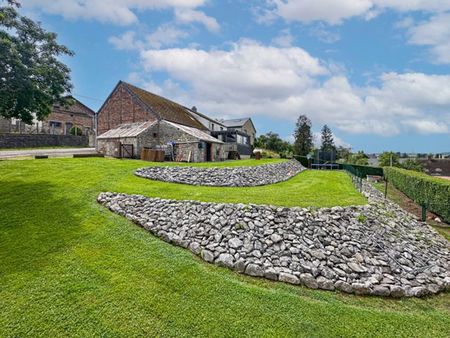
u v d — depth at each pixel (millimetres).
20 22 16953
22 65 15484
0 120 34219
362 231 8070
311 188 14602
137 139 24891
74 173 13250
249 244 6969
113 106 31625
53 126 42656
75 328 4465
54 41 18609
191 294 5344
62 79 18547
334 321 4840
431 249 8367
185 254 6887
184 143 24922
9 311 4781
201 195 10281
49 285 5434
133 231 7852
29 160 16141
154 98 33969
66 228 7746
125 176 13281
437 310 5465
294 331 4539
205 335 4391
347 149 65938
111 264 6191
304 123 56594
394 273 6559
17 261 6203
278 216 8211
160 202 9352
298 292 5711
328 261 6641
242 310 4980
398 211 12352
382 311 5266
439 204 12492
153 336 4352
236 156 35094
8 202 9375
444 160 48594
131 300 5090
